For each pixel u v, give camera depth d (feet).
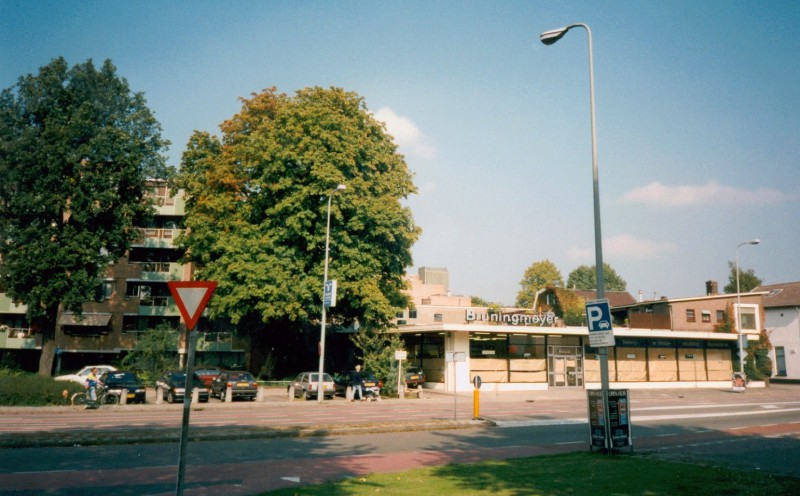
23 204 116.16
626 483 33.86
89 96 125.70
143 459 43.83
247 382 106.42
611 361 158.51
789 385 183.52
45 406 87.56
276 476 37.96
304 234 117.08
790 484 33.60
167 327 142.31
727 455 46.50
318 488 32.78
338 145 119.24
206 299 26.17
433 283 273.95
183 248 148.15
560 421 77.82
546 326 148.15
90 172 120.06
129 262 167.53
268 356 145.38
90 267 125.49
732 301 180.75
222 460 44.14
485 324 142.20
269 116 135.33
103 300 162.91
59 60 123.13
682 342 169.89
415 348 156.25
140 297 164.66
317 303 123.13
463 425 70.08
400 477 36.50
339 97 129.39
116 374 100.17
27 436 51.47
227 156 128.47
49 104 121.49
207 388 109.29
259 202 122.11
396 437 60.13
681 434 63.62
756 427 71.20
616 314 201.57
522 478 35.83
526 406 106.73
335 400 114.62
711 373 172.76
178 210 167.94
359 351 167.22
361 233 124.88
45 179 116.57
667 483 33.81
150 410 88.58
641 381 161.89
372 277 122.93
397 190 131.34
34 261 117.70
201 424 67.87
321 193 116.78
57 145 116.78
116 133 122.83
